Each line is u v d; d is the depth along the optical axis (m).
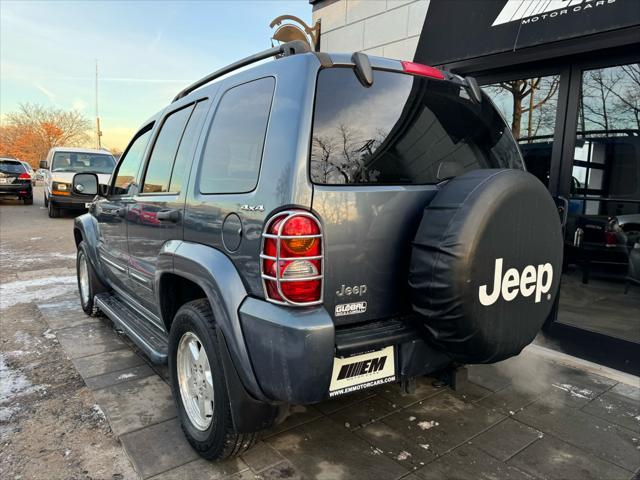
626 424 2.86
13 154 52.72
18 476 2.34
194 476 2.33
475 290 1.93
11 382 3.38
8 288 6.11
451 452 2.55
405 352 2.13
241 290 2.06
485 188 1.98
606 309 3.83
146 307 3.44
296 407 3.01
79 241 5.20
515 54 4.14
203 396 2.46
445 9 4.81
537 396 3.20
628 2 3.40
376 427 2.79
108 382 3.36
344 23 6.20
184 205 2.60
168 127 3.21
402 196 2.15
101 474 2.36
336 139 2.04
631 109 3.65
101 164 14.02
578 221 3.98
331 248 1.95
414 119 2.33
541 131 4.24
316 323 1.83
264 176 2.02
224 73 2.75
